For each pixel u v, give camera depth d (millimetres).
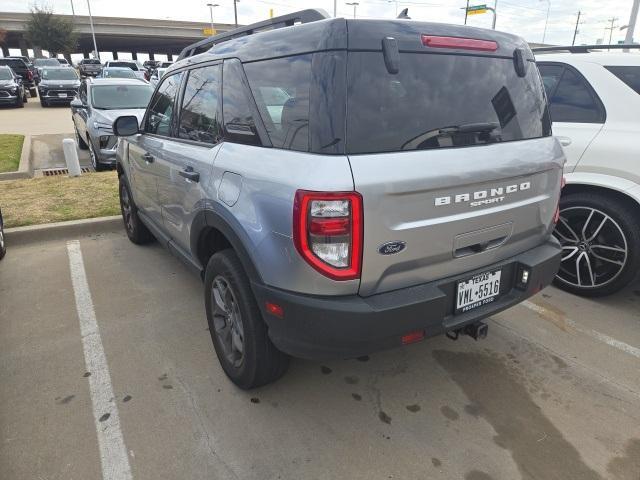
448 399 2648
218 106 2686
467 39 2271
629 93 3523
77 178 7465
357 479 2125
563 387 2744
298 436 2373
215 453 2268
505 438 2367
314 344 2064
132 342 3188
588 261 3707
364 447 2307
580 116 3699
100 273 4285
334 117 1909
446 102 2172
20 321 3449
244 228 2217
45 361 2975
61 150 10742
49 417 2494
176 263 4508
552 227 2783
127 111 8734
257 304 2312
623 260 3535
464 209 2180
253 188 2168
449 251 2195
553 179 2645
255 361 2445
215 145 2650
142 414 2516
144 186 3963
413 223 2027
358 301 2006
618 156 3436
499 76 2408
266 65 2293
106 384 2756
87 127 8469
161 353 3061
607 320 3467
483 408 2578
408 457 2246
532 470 2178
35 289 3961
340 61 1932
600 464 2211
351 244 1911
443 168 2062
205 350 3096
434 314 2131
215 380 2797
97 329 3340
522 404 2607
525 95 2545
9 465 2195
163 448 2293
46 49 49781
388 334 2037
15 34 58219
